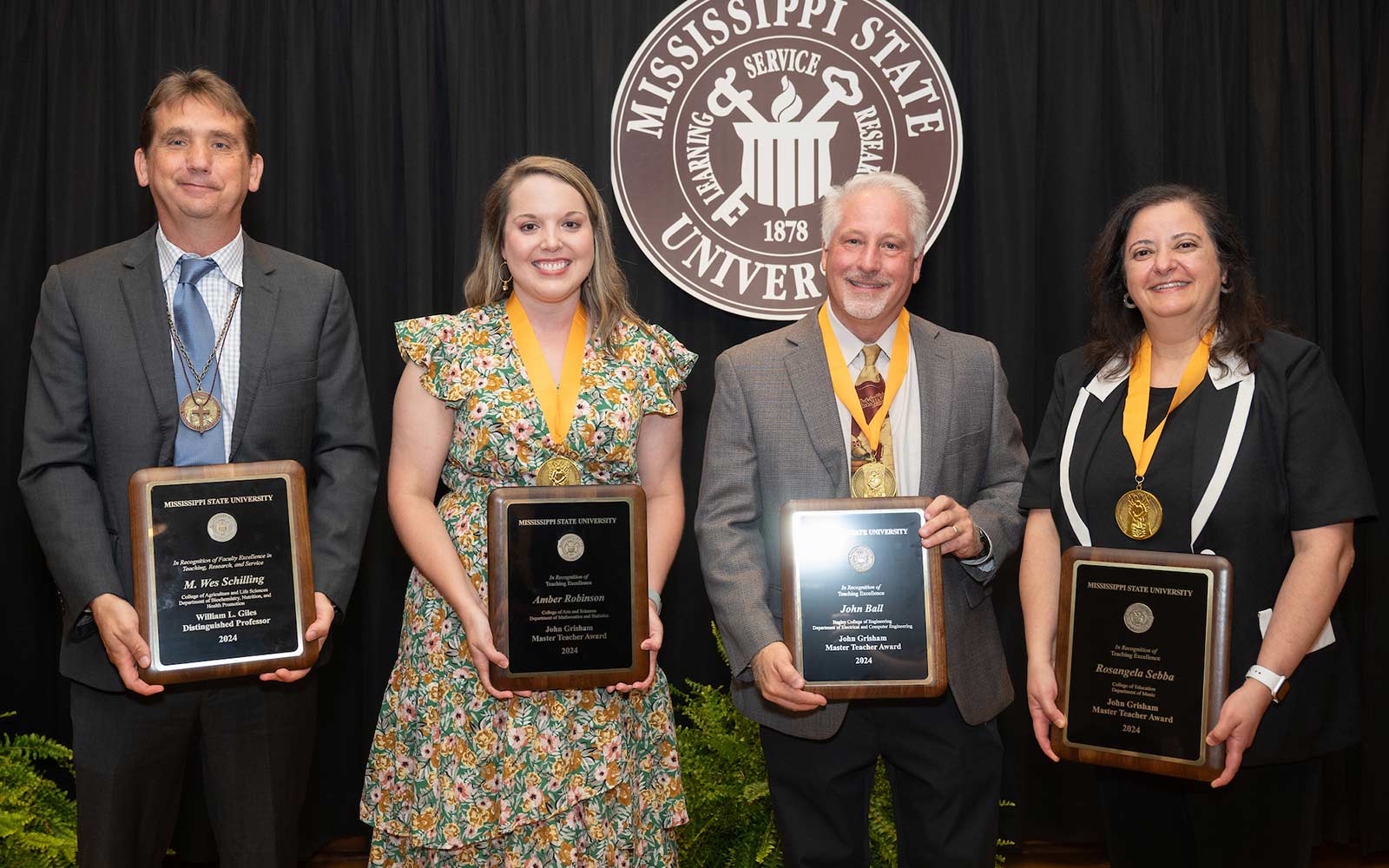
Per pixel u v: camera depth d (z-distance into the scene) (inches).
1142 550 74.8
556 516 76.1
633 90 122.9
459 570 77.8
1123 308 81.9
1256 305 77.0
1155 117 125.7
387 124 125.9
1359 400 128.4
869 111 123.6
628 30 125.1
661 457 86.4
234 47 124.2
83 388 78.4
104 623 73.3
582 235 80.6
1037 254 128.3
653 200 123.3
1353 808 131.6
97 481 79.0
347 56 126.3
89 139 123.1
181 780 81.6
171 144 78.1
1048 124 127.3
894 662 77.1
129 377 77.4
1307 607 70.6
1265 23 128.3
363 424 85.4
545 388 80.2
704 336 127.8
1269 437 73.0
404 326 81.4
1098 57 126.1
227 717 79.6
